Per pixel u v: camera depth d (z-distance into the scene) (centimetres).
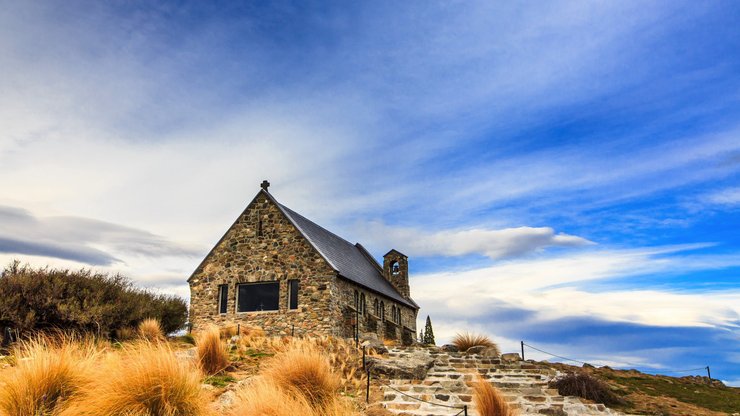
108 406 806
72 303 1706
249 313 2561
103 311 1736
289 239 2598
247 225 2708
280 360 1134
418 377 1452
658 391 1448
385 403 1166
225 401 1017
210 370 1269
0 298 1573
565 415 1136
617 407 1252
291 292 2538
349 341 1856
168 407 820
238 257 2666
